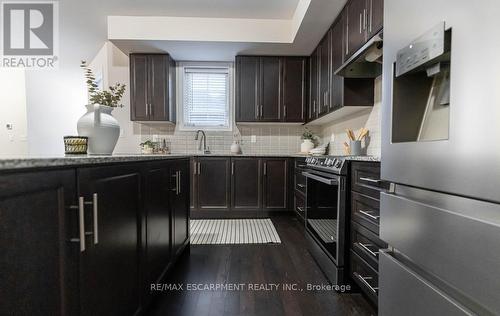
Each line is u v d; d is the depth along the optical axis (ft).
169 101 12.86
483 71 1.96
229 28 11.18
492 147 1.91
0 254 1.92
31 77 15.21
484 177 1.98
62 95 16.60
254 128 14.25
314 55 12.00
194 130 14.11
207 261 7.42
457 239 2.24
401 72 3.01
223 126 14.30
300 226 10.72
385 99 3.41
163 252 5.73
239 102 12.98
